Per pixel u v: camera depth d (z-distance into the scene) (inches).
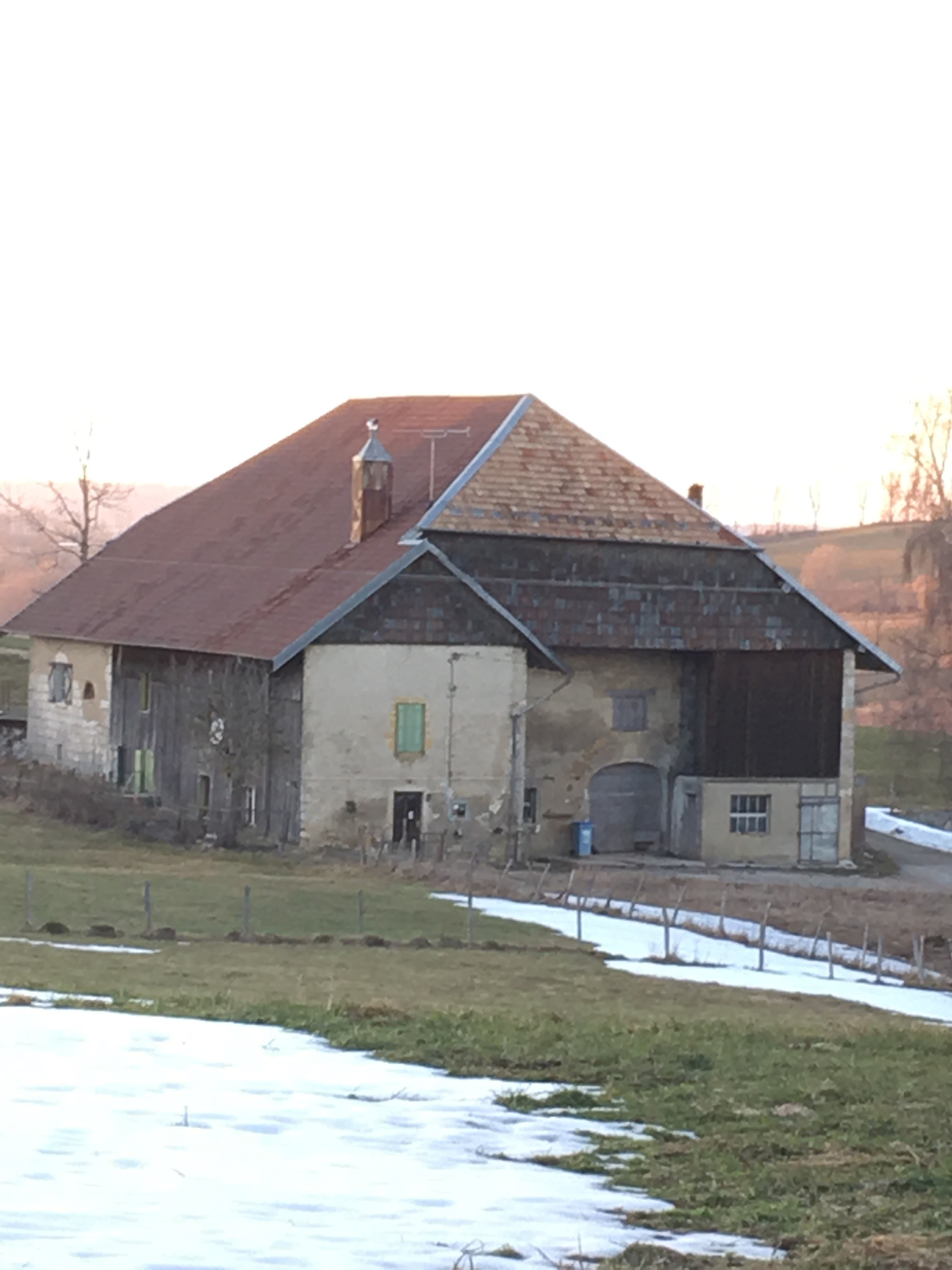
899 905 2230.6
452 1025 838.5
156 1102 593.9
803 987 1449.3
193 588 2751.0
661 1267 414.9
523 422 2770.7
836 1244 450.3
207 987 1038.4
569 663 2662.4
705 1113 644.1
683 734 2748.5
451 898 1873.8
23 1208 430.3
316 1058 733.9
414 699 2445.9
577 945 1599.4
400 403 3026.6
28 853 2108.8
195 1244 399.2
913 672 4047.7
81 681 2874.0
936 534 4136.3
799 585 2733.8
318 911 1684.3
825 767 2746.1
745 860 2709.2
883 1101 687.7
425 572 2449.6
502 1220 458.0
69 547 4210.1
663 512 2719.0
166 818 2390.5
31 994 916.0
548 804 2659.9
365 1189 482.0
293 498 2881.4
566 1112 638.5
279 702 2440.9
